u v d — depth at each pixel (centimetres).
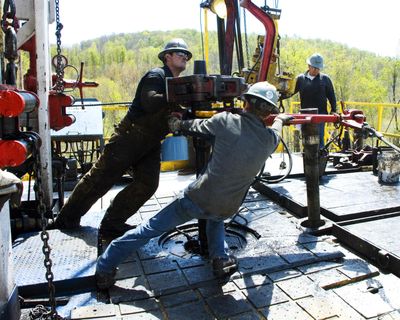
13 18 235
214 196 277
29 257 341
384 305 279
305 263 338
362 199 487
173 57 349
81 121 607
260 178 533
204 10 626
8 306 248
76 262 331
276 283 308
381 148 626
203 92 304
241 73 572
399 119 2670
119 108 760
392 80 3328
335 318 264
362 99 3562
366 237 378
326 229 408
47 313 269
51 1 483
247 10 529
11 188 180
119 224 392
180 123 301
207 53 634
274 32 540
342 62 3684
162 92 338
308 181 406
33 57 452
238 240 391
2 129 228
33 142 235
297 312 271
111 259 295
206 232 321
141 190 383
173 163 688
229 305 280
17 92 219
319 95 688
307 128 394
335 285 307
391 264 334
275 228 414
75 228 411
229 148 270
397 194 506
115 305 282
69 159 574
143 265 337
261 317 267
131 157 371
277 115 368
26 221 403
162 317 269
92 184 385
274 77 602
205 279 311
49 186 430
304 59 3634
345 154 675
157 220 291
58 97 448
